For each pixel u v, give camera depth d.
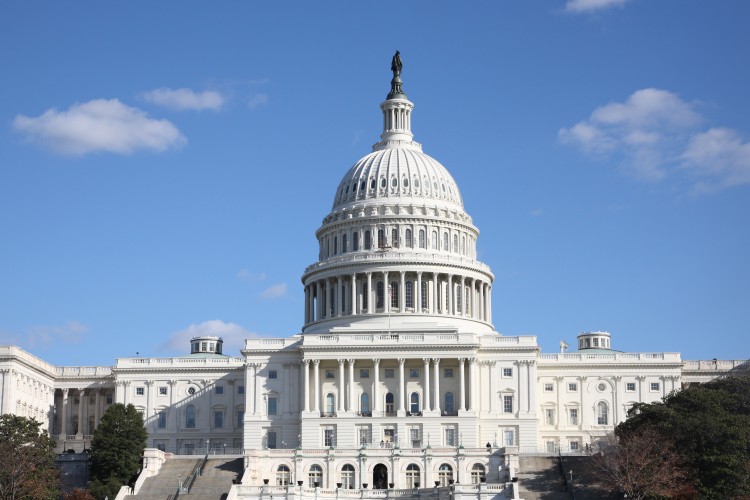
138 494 193.50
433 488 194.12
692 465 180.62
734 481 177.00
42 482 186.00
